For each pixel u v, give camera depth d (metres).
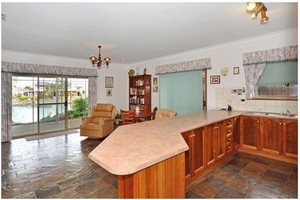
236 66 4.17
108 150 1.46
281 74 3.57
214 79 4.57
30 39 3.80
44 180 2.61
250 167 3.00
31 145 4.29
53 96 5.77
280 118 3.21
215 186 2.41
